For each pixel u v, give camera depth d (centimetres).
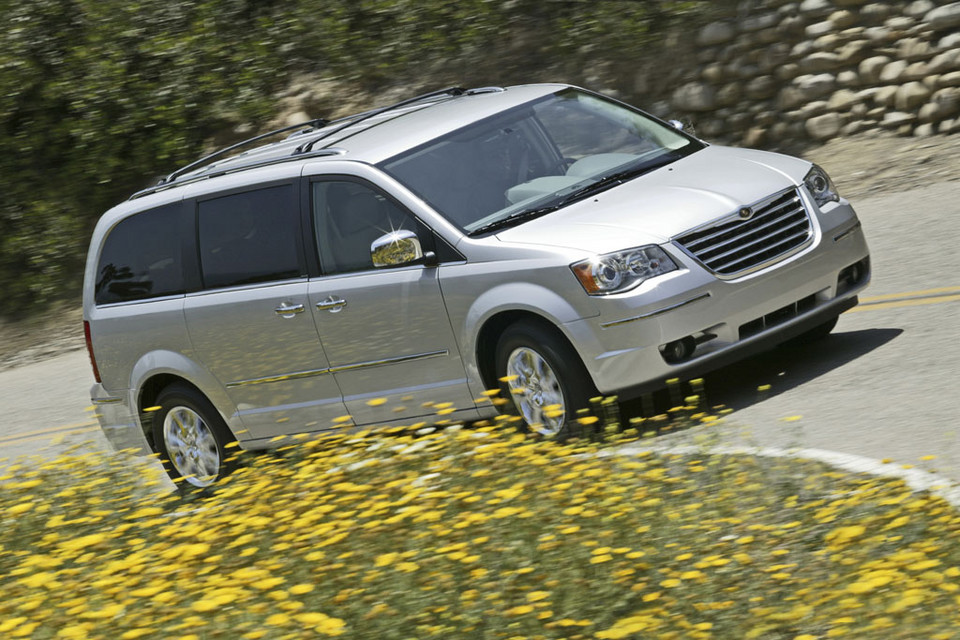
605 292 1391
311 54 3859
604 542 1008
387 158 1595
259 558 1108
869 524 1016
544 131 1650
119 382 1853
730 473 1170
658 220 1443
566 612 915
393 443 1335
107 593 986
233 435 1759
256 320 1664
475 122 1645
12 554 1253
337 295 1584
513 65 3519
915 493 1077
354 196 1591
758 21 3045
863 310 1827
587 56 3391
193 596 1007
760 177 1538
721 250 1443
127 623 941
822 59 2944
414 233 1512
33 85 3709
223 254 1712
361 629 920
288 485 1253
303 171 1648
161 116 3719
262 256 1670
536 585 943
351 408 1623
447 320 1502
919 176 2598
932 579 868
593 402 1424
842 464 1222
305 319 1619
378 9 3681
